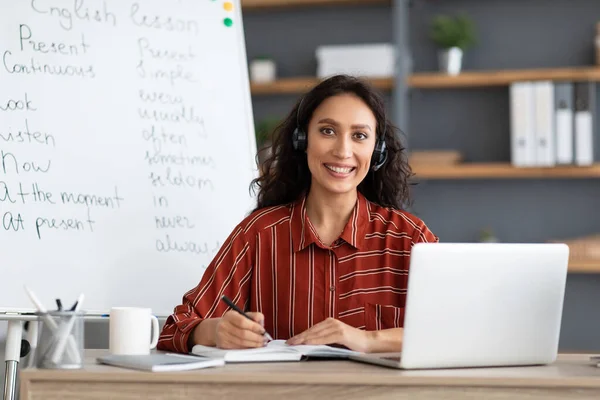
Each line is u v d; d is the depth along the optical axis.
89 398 1.52
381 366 1.64
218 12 2.80
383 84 4.11
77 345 1.60
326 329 1.85
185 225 2.61
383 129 2.21
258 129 4.10
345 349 1.87
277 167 2.31
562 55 4.20
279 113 4.44
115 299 2.49
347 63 4.14
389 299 2.16
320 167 2.13
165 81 2.68
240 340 1.79
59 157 2.51
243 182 2.71
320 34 4.40
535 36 4.22
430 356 1.60
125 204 2.55
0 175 2.44
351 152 2.12
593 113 4.15
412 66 4.30
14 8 2.56
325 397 1.48
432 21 4.29
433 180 4.32
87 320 2.64
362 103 2.15
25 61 2.53
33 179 2.46
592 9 4.18
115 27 2.65
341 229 2.21
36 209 2.45
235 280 2.18
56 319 1.59
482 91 4.27
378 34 4.35
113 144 2.57
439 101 4.31
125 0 2.68
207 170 2.67
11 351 2.39
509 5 4.25
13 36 2.54
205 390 1.50
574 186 4.20
